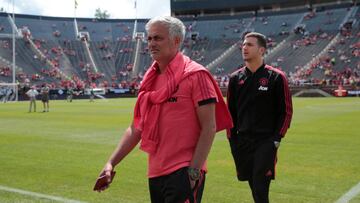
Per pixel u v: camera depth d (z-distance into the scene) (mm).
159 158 3539
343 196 7406
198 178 3449
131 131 3879
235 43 75562
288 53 67875
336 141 14828
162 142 3514
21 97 59125
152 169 3605
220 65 70875
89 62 74812
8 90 55750
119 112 31562
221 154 12125
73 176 9148
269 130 5637
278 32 74312
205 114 3441
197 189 3498
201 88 3441
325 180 8695
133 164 10523
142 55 77625
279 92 5555
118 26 84875
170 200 3455
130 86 67500
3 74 63531
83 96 64188
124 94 67062
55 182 8562
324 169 9867
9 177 9039
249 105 5664
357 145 13852
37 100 57344
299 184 8336
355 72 58531
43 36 77125
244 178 5855
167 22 3482
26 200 7188
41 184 8383
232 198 7324
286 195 7484
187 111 3463
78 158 11484
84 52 76812
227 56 72688
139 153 12211
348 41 65562
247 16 81438
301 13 77125
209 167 10164
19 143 14570
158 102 3500
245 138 5723
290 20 76312
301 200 7145
